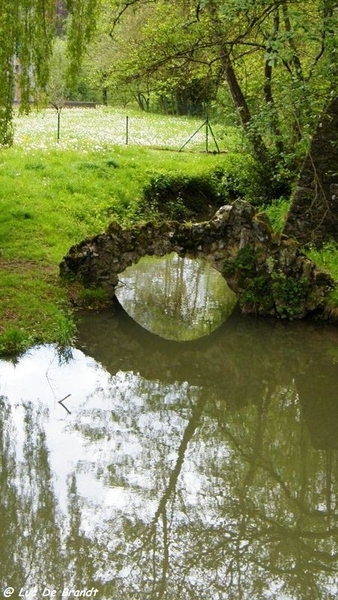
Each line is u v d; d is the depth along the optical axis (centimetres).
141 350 1302
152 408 1097
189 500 858
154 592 716
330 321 1352
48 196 1923
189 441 1003
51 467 895
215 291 1733
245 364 1267
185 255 1402
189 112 4684
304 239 1591
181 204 2156
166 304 1591
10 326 1226
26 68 1394
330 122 1550
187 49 1844
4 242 1580
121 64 1989
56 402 1066
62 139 2633
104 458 928
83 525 795
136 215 1988
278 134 1716
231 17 1402
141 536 787
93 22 1405
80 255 1416
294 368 1239
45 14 1380
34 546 761
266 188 2120
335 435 1044
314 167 1518
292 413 1109
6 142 1484
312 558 781
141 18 2352
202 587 730
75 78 1434
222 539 800
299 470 945
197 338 1369
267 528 823
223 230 1375
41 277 1418
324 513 856
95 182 2103
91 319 1356
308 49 1881
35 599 688
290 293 1365
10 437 962
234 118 2072
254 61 2058
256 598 719
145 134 3080
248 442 1014
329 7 1341
